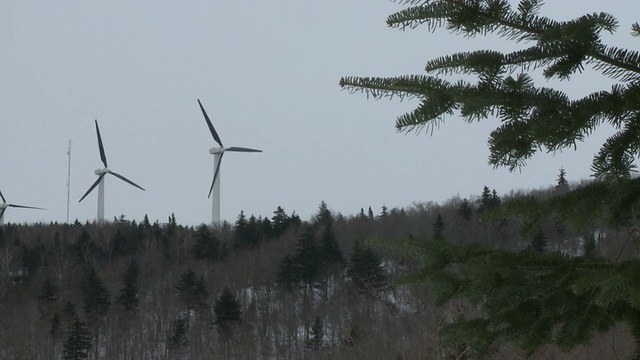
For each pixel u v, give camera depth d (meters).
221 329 129.00
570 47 8.33
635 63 8.49
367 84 8.92
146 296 177.00
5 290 177.62
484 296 9.37
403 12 8.65
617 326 10.15
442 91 8.64
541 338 9.32
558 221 9.24
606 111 8.26
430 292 10.02
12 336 156.75
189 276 162.38
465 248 9.50
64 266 191.50
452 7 8.50
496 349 9.88
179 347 141.62
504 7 8.41
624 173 8.17
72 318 162.62
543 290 9.12
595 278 7.82
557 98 8.52
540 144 8.19
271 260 173.00
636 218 9.23
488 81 8.48
